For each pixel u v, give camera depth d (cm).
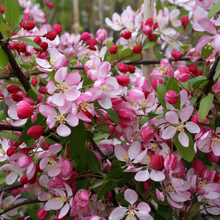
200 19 50
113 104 55
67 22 222
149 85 76
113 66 78
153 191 57
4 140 62
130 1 213
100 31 85
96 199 58
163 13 90
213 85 55
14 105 73
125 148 59
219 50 50
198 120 54
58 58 52
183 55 75
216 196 56
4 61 56
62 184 57
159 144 57
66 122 53
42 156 54
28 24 60
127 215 55
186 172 60
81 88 52
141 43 76
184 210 60
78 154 53
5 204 68
